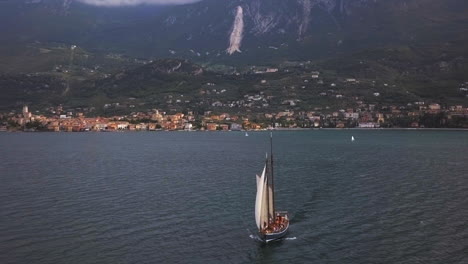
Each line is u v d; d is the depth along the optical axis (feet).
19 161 617.62
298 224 284.61
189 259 226.99
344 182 423.64
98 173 494.18
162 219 292.61
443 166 532.73
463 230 265.75
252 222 286.66
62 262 222.07
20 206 327.26
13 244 245.04
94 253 233.35
